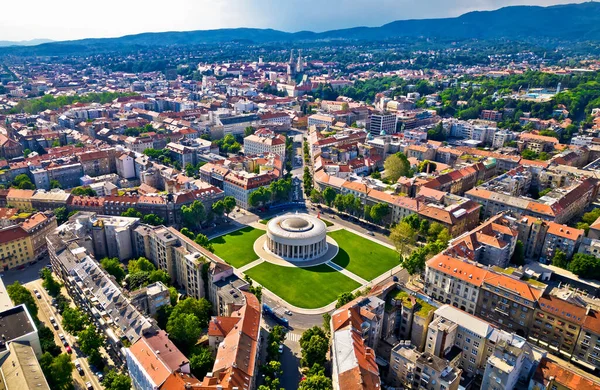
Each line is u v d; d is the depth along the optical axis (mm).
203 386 172250
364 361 188625
